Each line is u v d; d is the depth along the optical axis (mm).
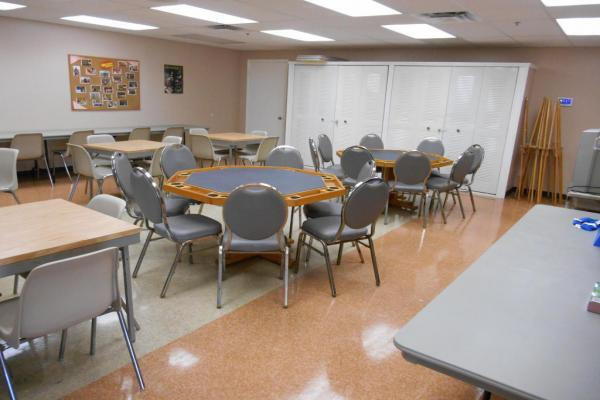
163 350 2252
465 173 4895
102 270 1718
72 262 1562
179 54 8258
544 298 1448
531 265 1745
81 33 6715
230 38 7309
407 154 4441
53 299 1583
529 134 6703
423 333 1194
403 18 4664
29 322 1558
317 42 7316
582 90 6180
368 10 4379
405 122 7078
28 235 1884
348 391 2002
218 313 2662
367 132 7477
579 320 1308
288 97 8180
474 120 6480
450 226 4820
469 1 3748
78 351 2217
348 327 2566
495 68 6176
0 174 3908
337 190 3164
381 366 2203
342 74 7504
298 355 2260
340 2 4098
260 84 8859
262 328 2510
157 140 7918
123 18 5578
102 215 2217
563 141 6438
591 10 3799
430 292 3100
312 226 3025
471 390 2049
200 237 2836
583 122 6246
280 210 2525
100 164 5172
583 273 1681
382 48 7648
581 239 2123
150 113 7996
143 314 2607
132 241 2041
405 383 2078
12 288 2838
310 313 2713
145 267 3301
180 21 5629
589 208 4363
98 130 7023
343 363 2211
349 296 2975
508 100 6164
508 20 4480
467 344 1147
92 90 7035
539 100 6539
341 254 3631
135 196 2910
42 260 1738
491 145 6414
